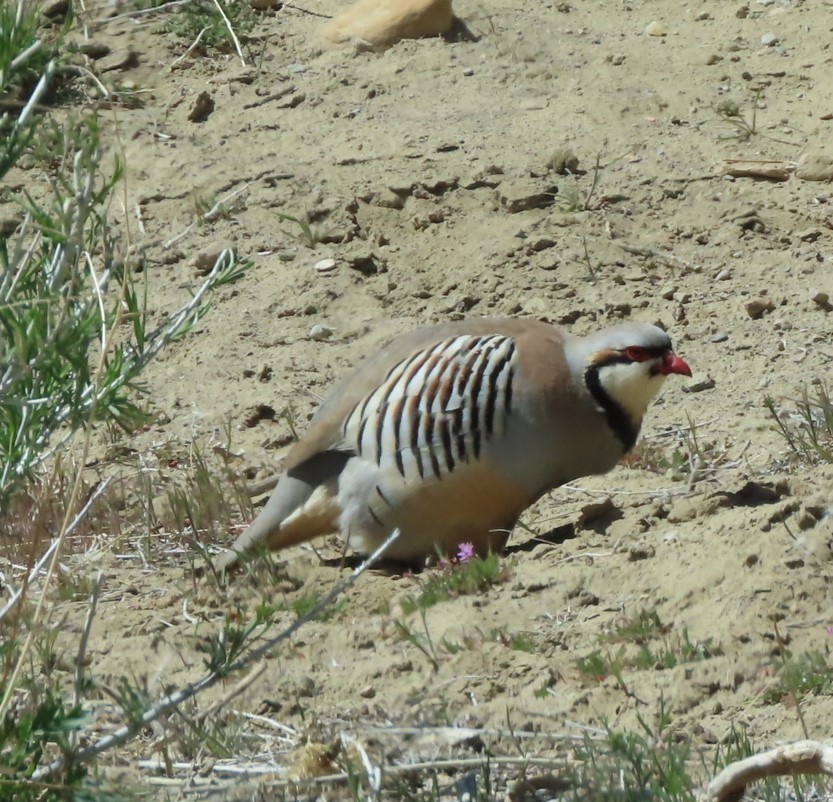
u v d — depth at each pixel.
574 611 14.14
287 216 22.86
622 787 10.88
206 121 25.78
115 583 15.92
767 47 26.81
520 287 21.84
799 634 13.07
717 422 18.69
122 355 11.41
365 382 16.06
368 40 27.33
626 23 27.89
